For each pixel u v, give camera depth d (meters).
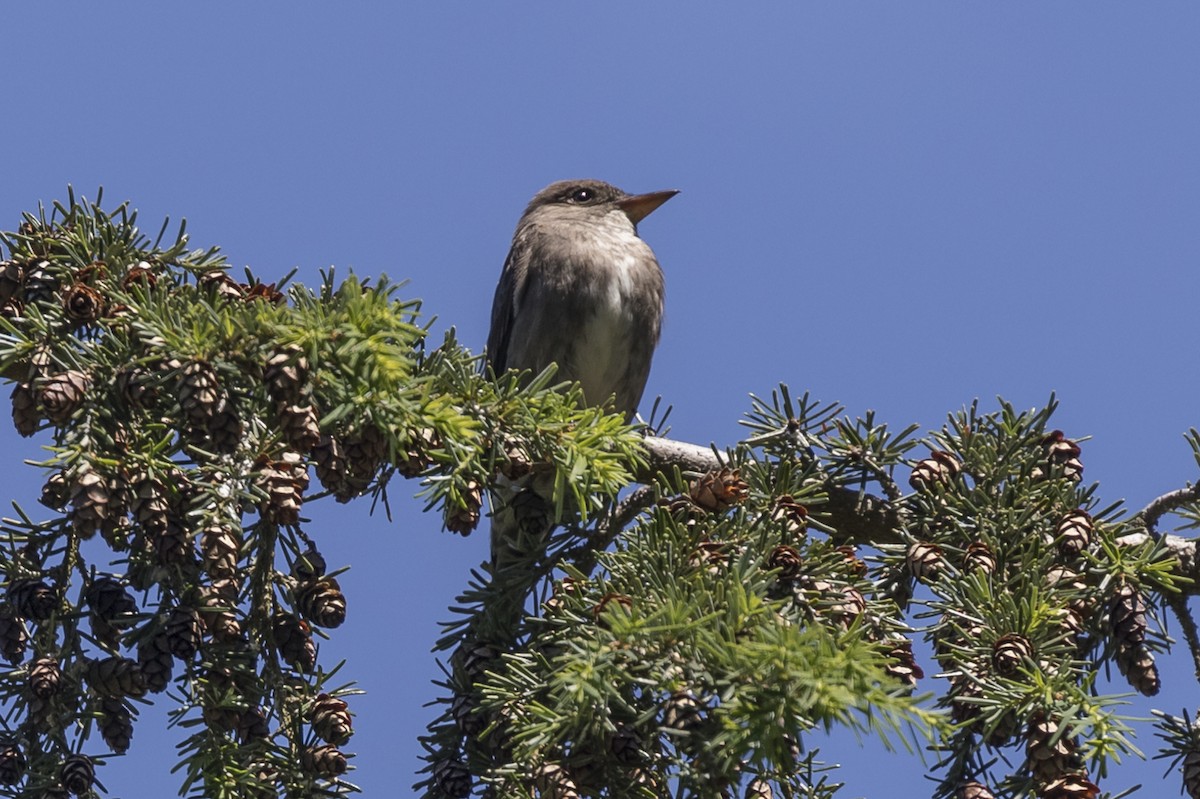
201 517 7.88
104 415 7.96
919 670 8.27
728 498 8.99
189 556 8.23
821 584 8.38
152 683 8.20
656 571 8.08
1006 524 9.55
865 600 8.50
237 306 8.29
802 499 9.61
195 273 9.72
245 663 8.62
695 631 6.96
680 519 8.85
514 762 8.20
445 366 8.92
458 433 8.20
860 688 6.42
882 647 7.38
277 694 8.83
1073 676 8.02
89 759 8.23
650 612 7.49
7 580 8.62
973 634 8.31
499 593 10.05
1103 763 7.33
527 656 8.30
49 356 8.20
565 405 9.02
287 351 7.95
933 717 6.36
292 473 8.04
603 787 7.79
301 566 9.33
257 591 9.18
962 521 9.97
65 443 7.84
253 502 7.98
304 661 9.13
